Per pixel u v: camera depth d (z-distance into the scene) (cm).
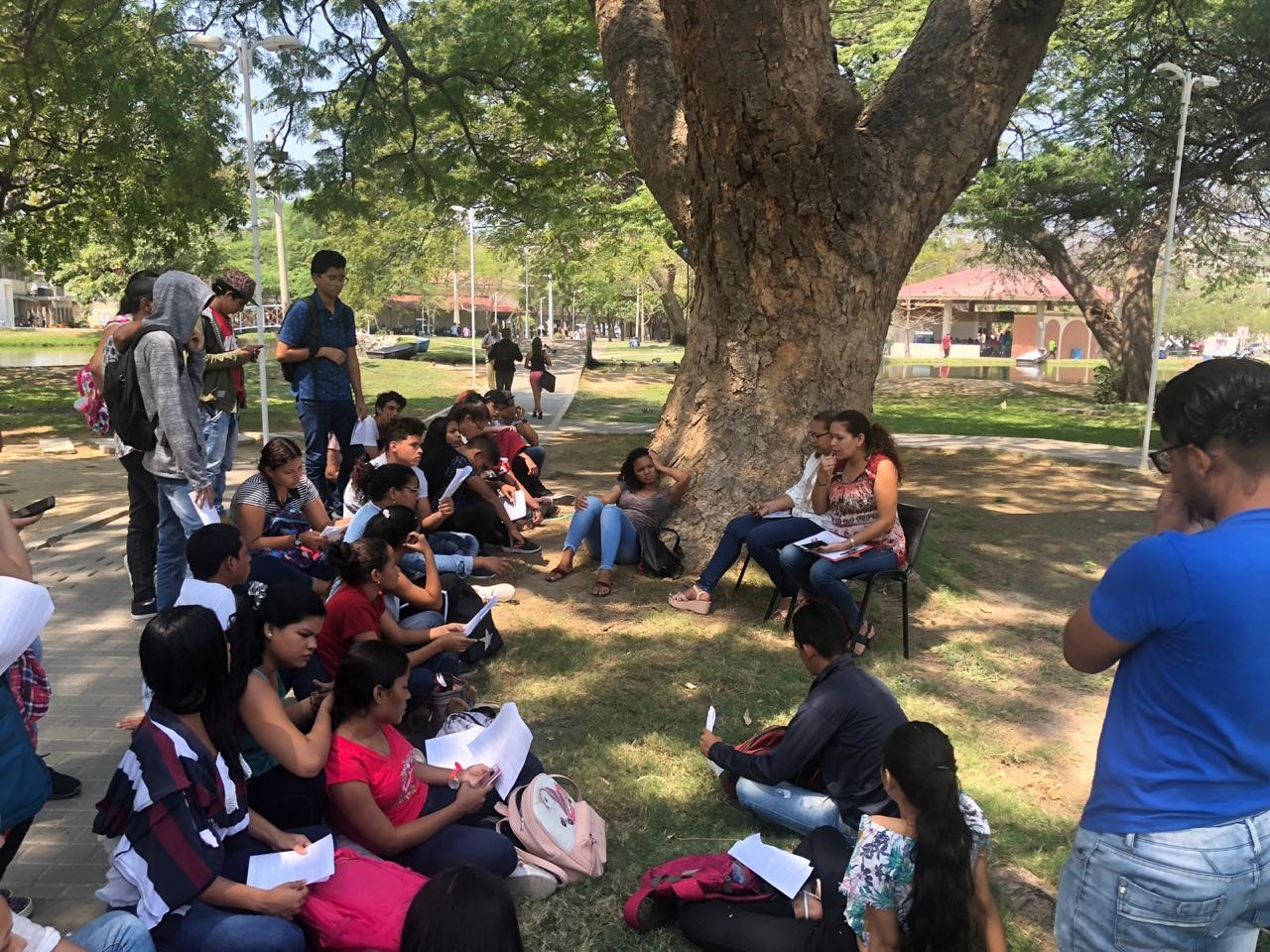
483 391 2359
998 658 552
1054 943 301
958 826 243
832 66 581
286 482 524
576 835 335
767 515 612
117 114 1343
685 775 404
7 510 285
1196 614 171
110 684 481
